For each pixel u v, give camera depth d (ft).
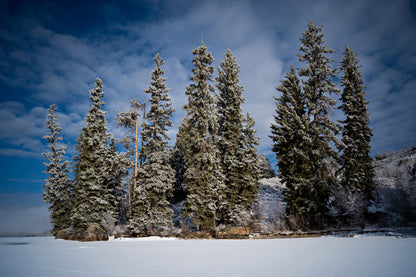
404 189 76.74
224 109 112.37
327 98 99.96
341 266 26.53
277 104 103.71
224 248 49.85
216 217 97.04
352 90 103.91
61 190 133.59
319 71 102.27
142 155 109.40
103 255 44.88
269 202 114.62
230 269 27.37
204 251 45.80
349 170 93.25
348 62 108.68
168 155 108.17
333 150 94.94
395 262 27.63
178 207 135.44
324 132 95.45
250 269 26.94
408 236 55.36
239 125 109.81
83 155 114.83
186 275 24.82
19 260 40.14
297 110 102.32
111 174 119.65
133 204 103.60
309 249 42.39
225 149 109.81
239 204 98.84
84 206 106.11
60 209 130.41
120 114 120.57
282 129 102.37
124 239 93.76
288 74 107.14
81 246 66.03
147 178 103.55
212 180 100.27
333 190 87.15
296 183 92.17
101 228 98.07
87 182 108.27
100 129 121.08
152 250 50.67
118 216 131.64
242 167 102.32
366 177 90.94
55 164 135.03
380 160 141.79
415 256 31.19
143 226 97.55
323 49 105.09
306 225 85.76
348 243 48.60
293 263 29.68
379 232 67.15
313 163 94.94
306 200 88.63
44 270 30.19
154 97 111.24
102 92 125.49
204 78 109.81
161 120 111.75
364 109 100.37
